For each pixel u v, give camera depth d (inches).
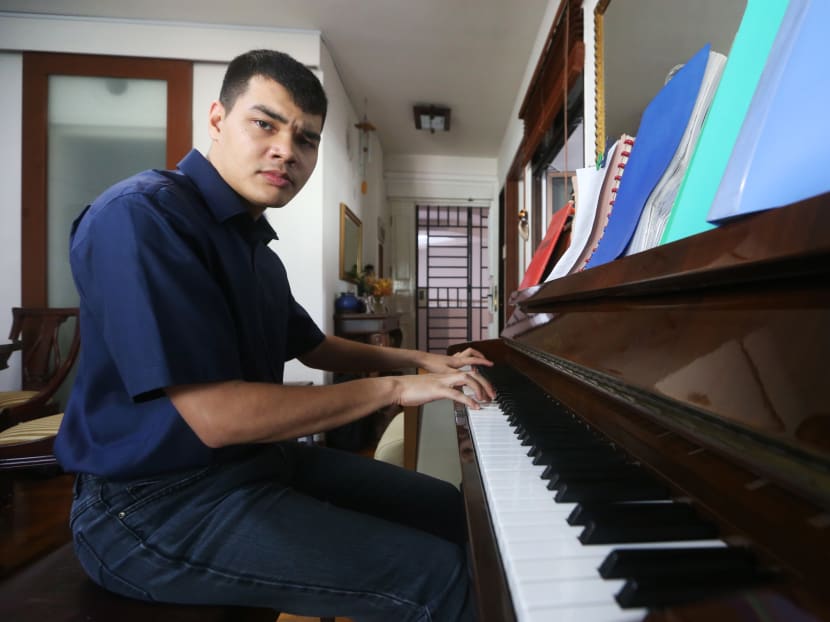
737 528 11.6
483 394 28.6
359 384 26.6
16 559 56.4
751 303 13.4
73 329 107.4
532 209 127.7
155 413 23.1
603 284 22.1
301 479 33.4
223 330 23.2
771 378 10.9
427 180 205.8
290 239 111.8
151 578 22.3
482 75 131.5
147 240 22.1
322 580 22.0
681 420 14.0
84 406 24.3
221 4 101.8
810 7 13.3
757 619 8.0
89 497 23.6
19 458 58.8
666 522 12.9
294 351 43.4
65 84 107.3
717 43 33.2
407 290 210.4
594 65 62.9
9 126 105.7
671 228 20.1
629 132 50.7
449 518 33.0
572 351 25.4
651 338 18.0
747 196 13.0
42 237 106.0
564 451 19.4
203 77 109.9
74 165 107.8
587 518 13.4
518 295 45.9
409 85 137.6
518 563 11.8
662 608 9.2
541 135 102.8
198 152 28.7
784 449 9.9
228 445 23.6
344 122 138.1
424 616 21.8
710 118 19.1
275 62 28.8
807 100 12.7
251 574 22.2
